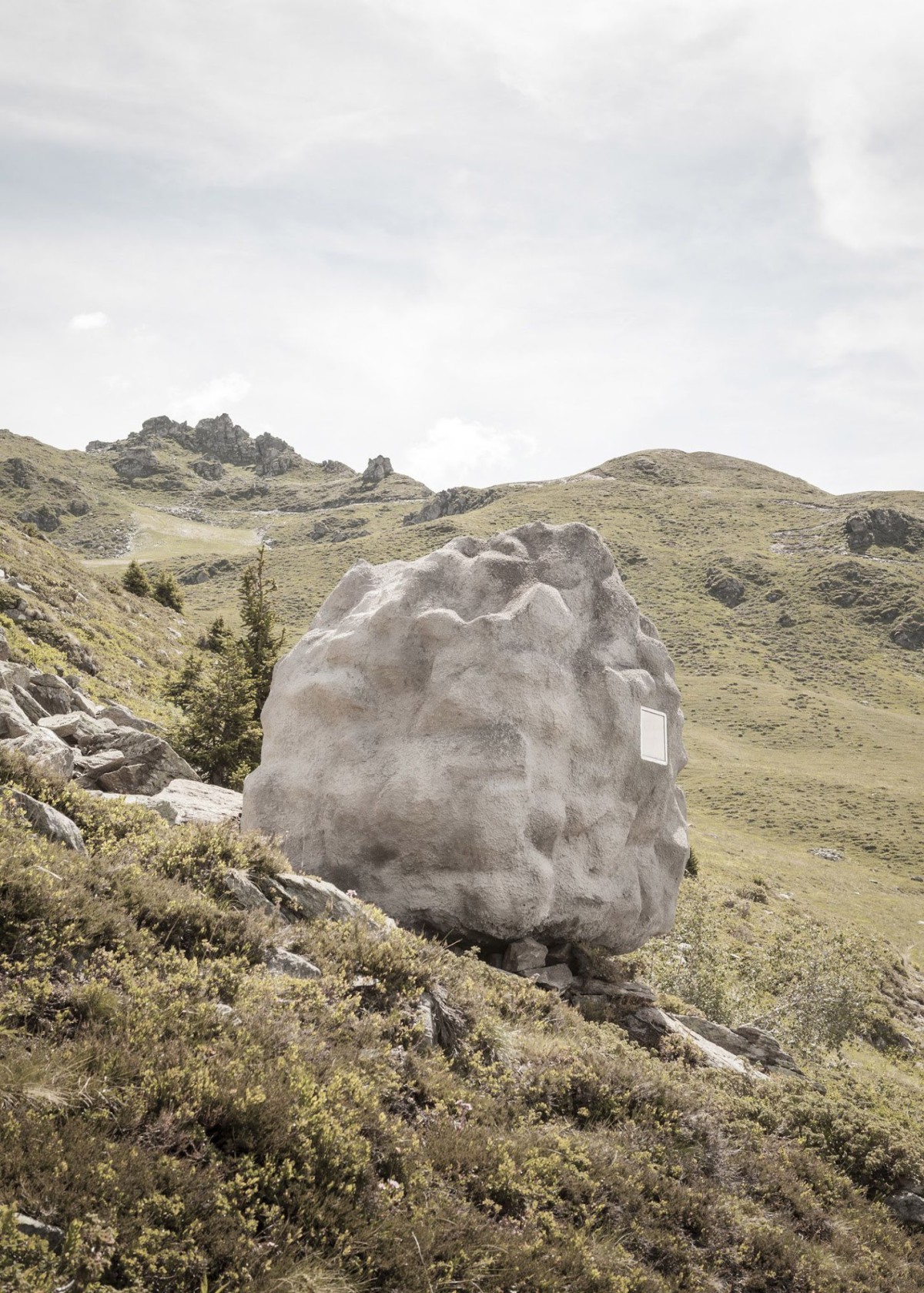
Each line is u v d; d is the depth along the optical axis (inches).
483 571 530.0
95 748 732.0
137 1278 183.0
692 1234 298.7
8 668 887.1
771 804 3095.5
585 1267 247.4
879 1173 399.5
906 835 2797.7
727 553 7583.7
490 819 455.2
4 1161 189.3
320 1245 214.2
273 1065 256.7
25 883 283.1
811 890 1813.5
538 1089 333.7
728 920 1206.9
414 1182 247.9
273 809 512.4
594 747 510.0
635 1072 372.2
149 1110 223.1
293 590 7411.4
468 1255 230.4
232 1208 207.6
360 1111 256.1
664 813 553.9
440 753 472.7
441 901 461.4
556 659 503.2
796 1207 343.0
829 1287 297.0
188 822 492.4
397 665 502.0
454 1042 343.6
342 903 404.8
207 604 7258.9
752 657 5841.5
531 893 456.4
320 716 515.8
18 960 262.2
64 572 1943.9
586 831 503.5
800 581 6983.3
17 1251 171.5
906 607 6451.8
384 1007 337.7
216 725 971.9
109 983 270.1
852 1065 804.0
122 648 1609.3
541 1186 272.5
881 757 4062.5
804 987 764.0
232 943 327.6
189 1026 259.0
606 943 529.7
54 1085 213.8
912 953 1521.9
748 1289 287.0
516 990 421.4
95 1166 196.1
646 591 6943.9
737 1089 439.5
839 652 5940.0
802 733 4387.3
